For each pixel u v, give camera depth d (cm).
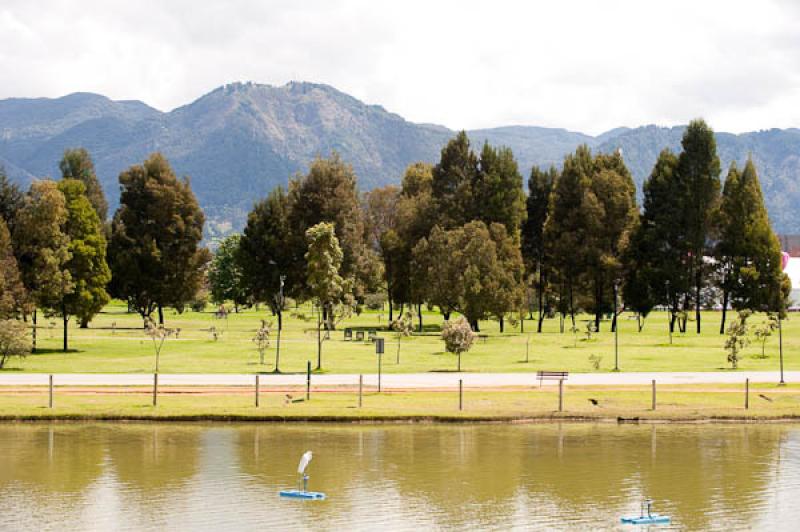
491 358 8006
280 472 3656
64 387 5516
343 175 13325
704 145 11919
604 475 3681
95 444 4138
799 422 4947
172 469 3688
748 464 3903
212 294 19725
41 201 8525
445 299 11269
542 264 14038
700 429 4712
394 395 5334
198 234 12644
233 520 3033
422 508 3189
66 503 3209
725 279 11725
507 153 13388
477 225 11762
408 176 16012
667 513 3162
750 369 7250
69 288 8406
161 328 7431
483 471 3712
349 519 3055
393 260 13500
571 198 12775
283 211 13588
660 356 8281
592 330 11956
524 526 3006
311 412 4769
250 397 5203
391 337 10456
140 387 5559
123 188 12600
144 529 2930
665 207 12000
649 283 11712
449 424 4734
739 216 11631
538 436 4453
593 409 5009
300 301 13575
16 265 8106
